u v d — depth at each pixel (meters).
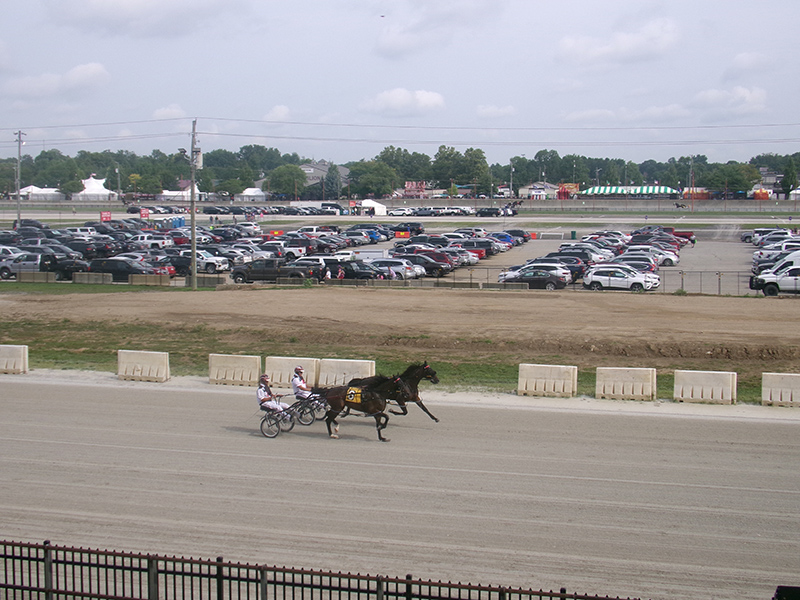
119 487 15.28
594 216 125.31
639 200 148.00
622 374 22.91
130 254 59.34
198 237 80.25
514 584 11.34
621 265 49.59
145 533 13.13
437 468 16.45
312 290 46.66
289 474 16.08
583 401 22.70
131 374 25.92
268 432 18.91
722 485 15.43
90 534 13.10
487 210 128.88
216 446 18.12
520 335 31.62
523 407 21.97
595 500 14.61
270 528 13.30
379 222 118.62
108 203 164.88
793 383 22.05
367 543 12.71
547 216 126.56
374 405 18.36
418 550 12.45
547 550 12.47
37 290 48.41
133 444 18.28
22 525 13.45
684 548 12.56
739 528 13.35
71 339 33.84
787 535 13.07
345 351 30.62
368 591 9.14
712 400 22.36
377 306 40.03
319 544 12.68
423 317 36.62
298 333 33.28
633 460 17.00
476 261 66.12
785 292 44.28
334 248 77.12
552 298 42.72
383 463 16.81
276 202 171.38
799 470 16.33
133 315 37.91
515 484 15.47
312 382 24.31
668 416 20.91
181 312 38.66
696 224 106.69
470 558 12.18
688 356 29.03
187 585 11.63
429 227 109.44
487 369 27.38
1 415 21.09
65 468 16.47
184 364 28.81
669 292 45.34
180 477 15.89
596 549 12.52
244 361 25.06
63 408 21.91
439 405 22.20
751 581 11.48
